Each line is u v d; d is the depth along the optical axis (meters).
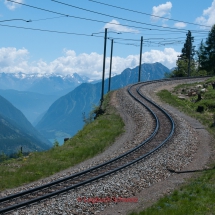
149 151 25.59
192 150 26.83
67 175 20.33
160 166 21.84
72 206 14.21
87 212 13.78
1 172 21.69
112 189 16.72
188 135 31.28
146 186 18.02
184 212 13.33
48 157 26.62
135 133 33.56
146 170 20.61
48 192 16.44
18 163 25.08
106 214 13.80
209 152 26.41
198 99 50.62
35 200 14.72
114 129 35.34
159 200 15.20
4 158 30.94
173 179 19.59
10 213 13.33
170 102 48.38
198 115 41.53
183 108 45.34
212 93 51.88
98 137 32.56
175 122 35.91
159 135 31.08
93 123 39.41
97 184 17.66
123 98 49.94
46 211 13.57
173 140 29.23
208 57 105.19
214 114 41.41
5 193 16.92
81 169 21.91
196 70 104.00
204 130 34.25
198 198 15.27
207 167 22.20
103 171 20.69
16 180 19.50
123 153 25.45
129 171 20.31
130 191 16.84
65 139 36.00
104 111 45.28
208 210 13.63
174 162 23.12
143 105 44.44
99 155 26.83
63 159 25.62
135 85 61.81
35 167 22.83
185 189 16.94
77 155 26.44
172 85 64.19
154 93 55.44
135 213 13.52
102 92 48.16
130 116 40.56
